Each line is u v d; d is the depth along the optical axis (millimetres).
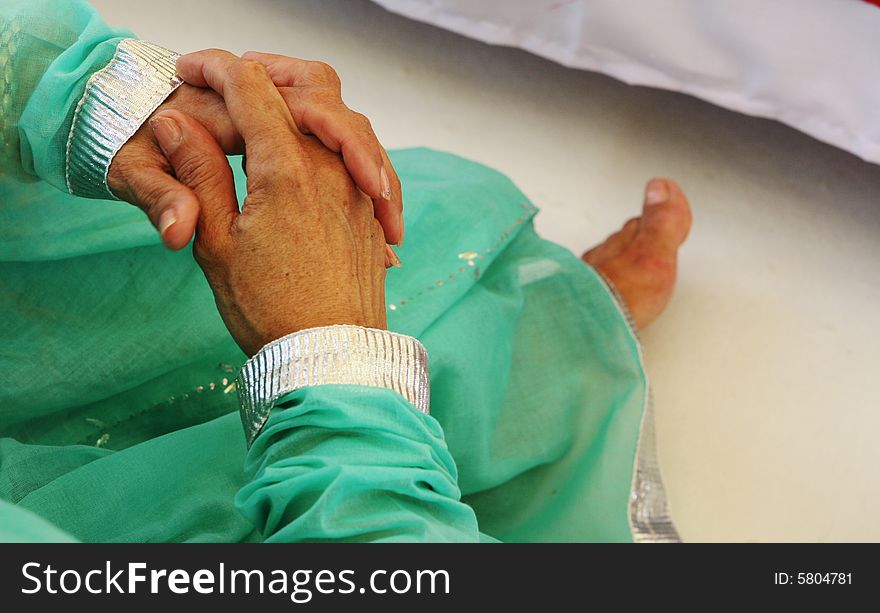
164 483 778
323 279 671
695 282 1465
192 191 713
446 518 646
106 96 770
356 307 679
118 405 902
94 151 770
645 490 1125
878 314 1454
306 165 697
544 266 1186
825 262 1496
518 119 1604
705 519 1249
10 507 464
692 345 1402
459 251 1115
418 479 612
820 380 1383
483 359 1047
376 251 726
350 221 704
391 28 1668
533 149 1577
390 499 607
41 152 790
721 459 1302
